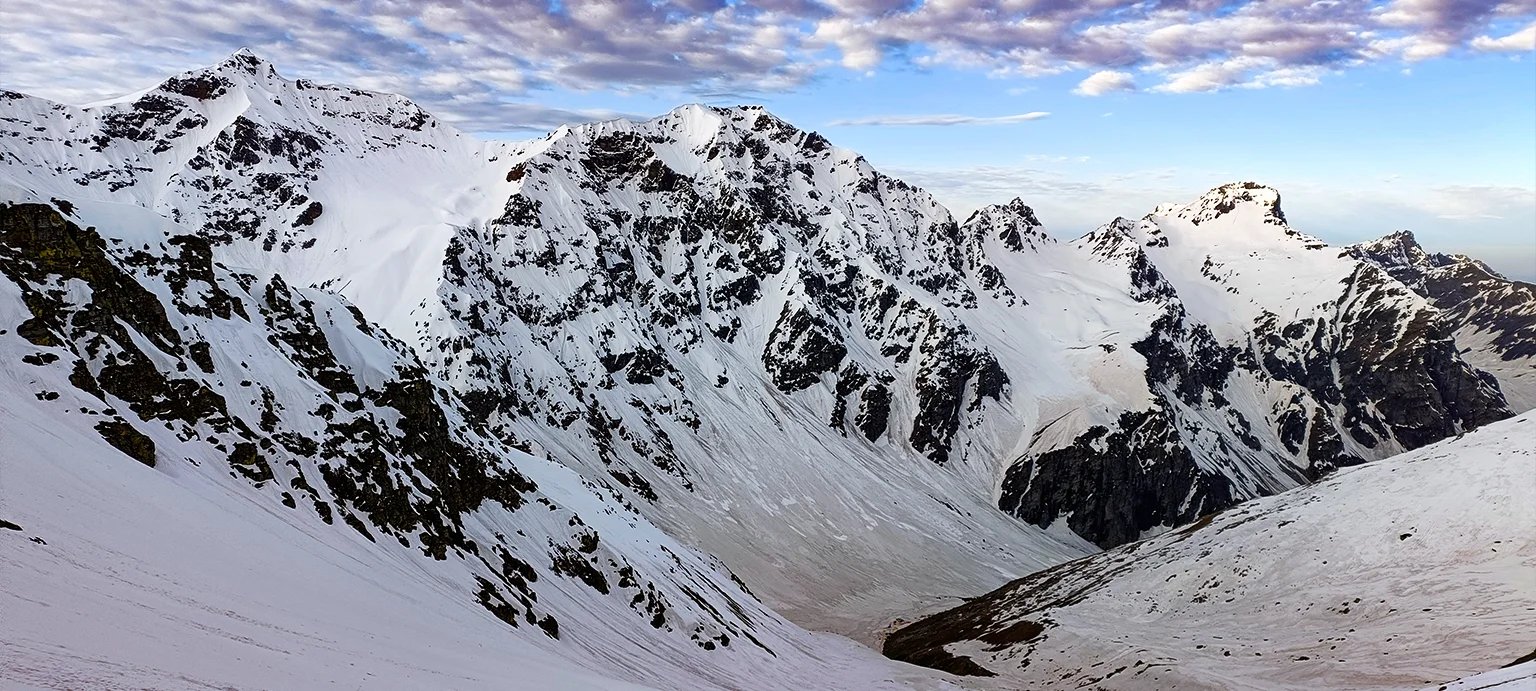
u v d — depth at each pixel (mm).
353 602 44656
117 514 38406
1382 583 101812
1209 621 110312
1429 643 85562
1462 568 98250
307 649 32562
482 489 93875
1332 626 97438
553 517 100250
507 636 59375
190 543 40031
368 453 75875
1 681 19688
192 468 55125
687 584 116625
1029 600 150500
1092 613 126125
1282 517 131750
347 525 64438
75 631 24734
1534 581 89875
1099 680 101375
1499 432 126875
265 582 40000
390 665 35375
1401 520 112875
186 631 28766
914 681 112938
